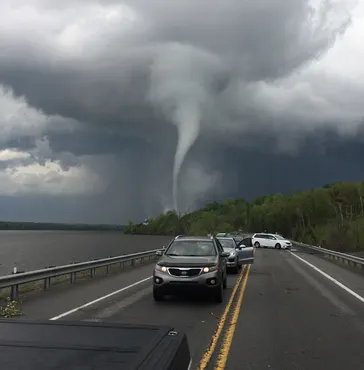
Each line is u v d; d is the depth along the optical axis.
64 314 10.14
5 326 3.06
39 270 13.73
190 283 11.65
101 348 2.63
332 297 13.20
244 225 147.75
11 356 2.48
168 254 13.06
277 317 10.00
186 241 13.60
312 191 96.19
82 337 2.84
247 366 6.24
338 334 8.30
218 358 6.62
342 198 89.38
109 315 10.06
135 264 25.64
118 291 14.20
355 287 15.73
